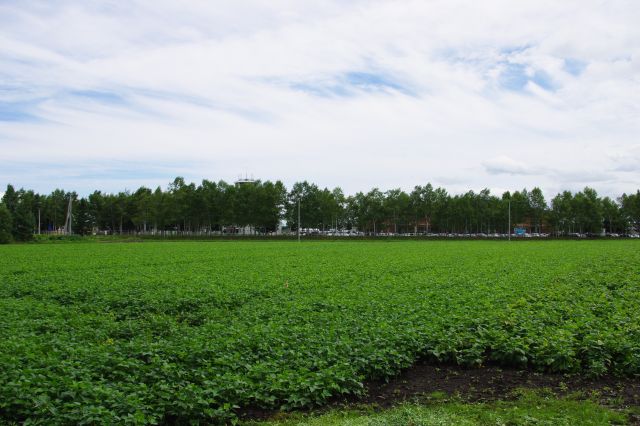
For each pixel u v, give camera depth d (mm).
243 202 123250
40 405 8938
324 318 16969
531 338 13953
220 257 49812
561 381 12242
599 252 57188
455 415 9859
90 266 38750
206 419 9625
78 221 139500
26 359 11469
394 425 9172
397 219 143625
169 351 12289
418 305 19141
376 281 28312
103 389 9695
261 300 22297
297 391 10617
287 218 132750
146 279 29125
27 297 23172
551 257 48750
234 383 10359
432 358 14000
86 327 16109
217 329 15266
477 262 42906
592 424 9312
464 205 137625
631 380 12125
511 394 11367
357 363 12117
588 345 13180
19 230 99688
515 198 144625
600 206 143625
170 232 150750
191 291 23828
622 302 19766
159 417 9172
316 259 47312
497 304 19859
